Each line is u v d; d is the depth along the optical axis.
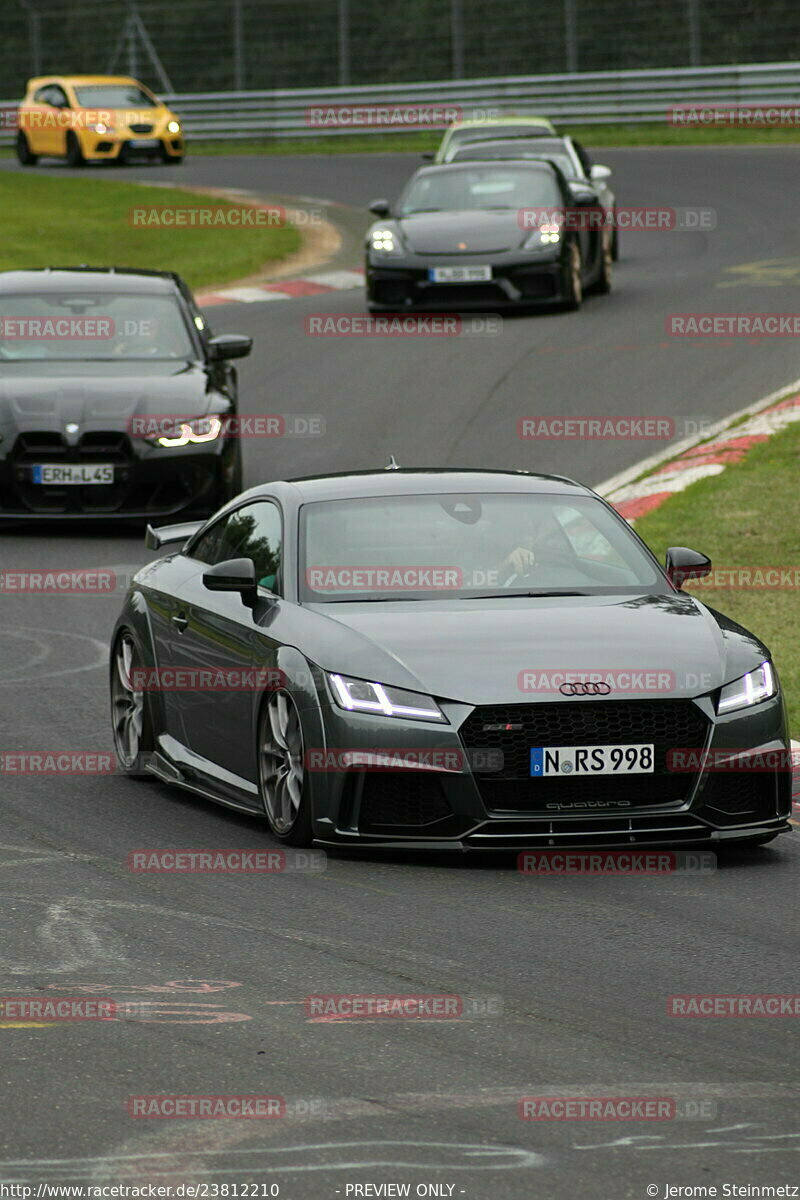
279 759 25.48
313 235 111.38
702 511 50.22
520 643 24.61
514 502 28.17
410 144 164.00
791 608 41.28
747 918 21.88
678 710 24.09
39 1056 16.95
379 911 22.05
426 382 67.44
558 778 23.78
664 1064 16.84
